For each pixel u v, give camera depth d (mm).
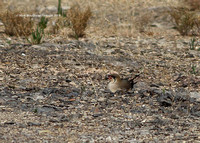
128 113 27500
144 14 68188
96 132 23812
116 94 31500
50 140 22281
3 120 24953
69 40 51344
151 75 38062
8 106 27672
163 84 35156
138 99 30531
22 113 26453
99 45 49500
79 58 42562
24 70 37406
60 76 36125
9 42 47531
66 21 56969
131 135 23484
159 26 63125
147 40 54188
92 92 31750
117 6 73625
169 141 22703
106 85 34125
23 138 22344
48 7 72875
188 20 57875
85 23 55000
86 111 27641
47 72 37125
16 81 34062
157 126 25156
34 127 24125
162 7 71562
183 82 35781
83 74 37094
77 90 32094
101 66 40219
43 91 31250
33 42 48156
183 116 27250
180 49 49688
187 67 41625
